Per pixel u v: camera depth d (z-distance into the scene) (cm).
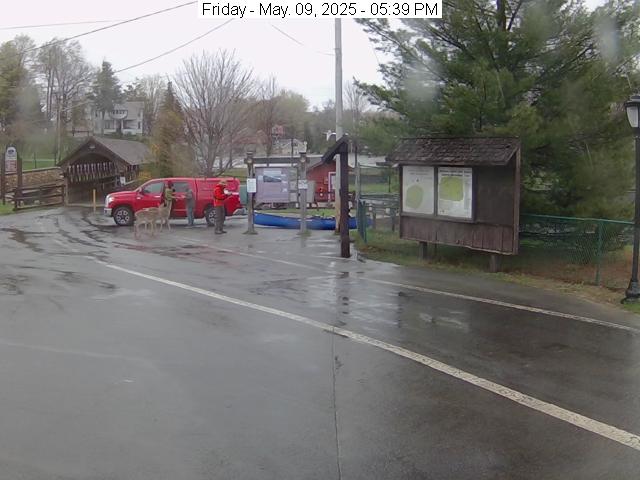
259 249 1836
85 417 588
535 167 1508
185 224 2641
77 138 7894
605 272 1353
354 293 1196
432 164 1467
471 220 1416
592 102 1410
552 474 492
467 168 1416
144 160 4544
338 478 479
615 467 505
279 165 3806
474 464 506
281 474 483
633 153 1452
